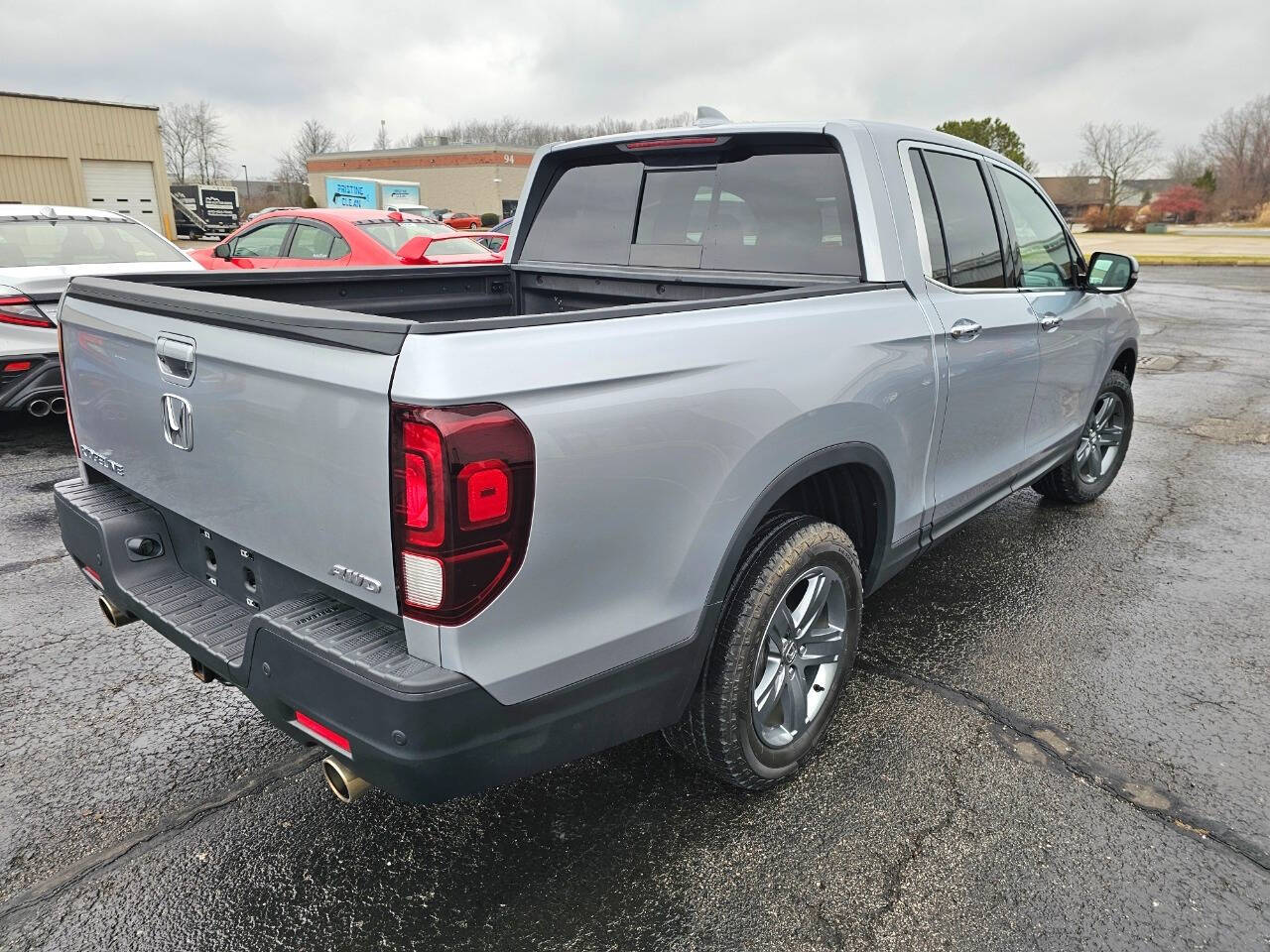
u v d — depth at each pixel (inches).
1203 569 168.6
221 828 96.9
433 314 147.7
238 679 79.1
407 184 1690.5
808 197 117.4
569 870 90.8
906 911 85.2
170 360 85.0
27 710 120.0
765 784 101.0
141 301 88.3
